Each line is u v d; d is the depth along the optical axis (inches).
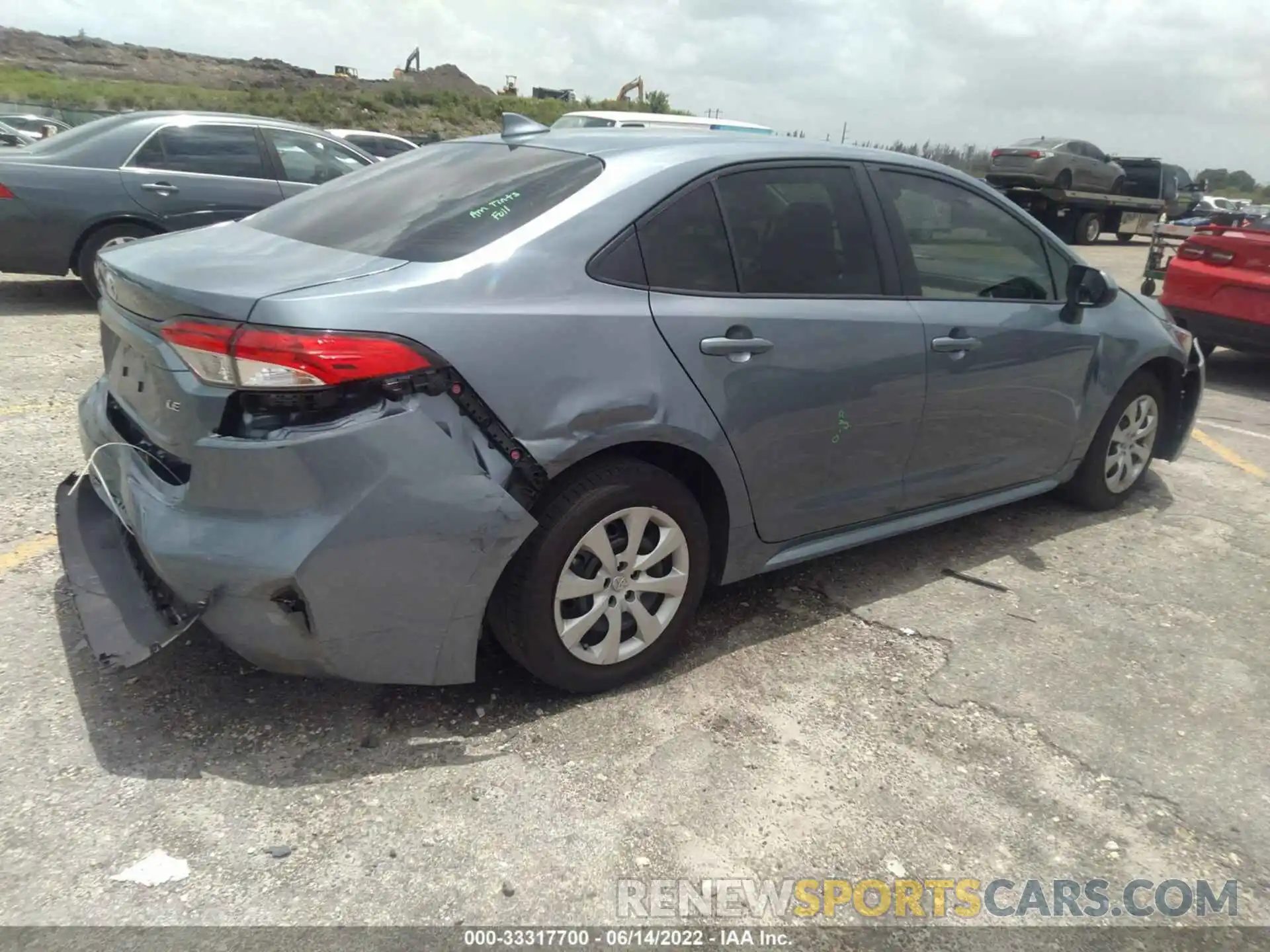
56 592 131.8
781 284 125.8
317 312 90.1
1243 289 299.7
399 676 101.6
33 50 2982.3
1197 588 159.5
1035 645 138.0
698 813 98.7
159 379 96.1
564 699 116.8
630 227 112.3
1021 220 160.6
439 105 1839.3
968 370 146.9
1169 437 200.8
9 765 98.3
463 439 96.7
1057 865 95.7
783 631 137.7
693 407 113.7
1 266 289.6
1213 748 116.1
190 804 94.9
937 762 109.9
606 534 111.2
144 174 298.5
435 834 93.1
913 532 177.6
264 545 90.9
